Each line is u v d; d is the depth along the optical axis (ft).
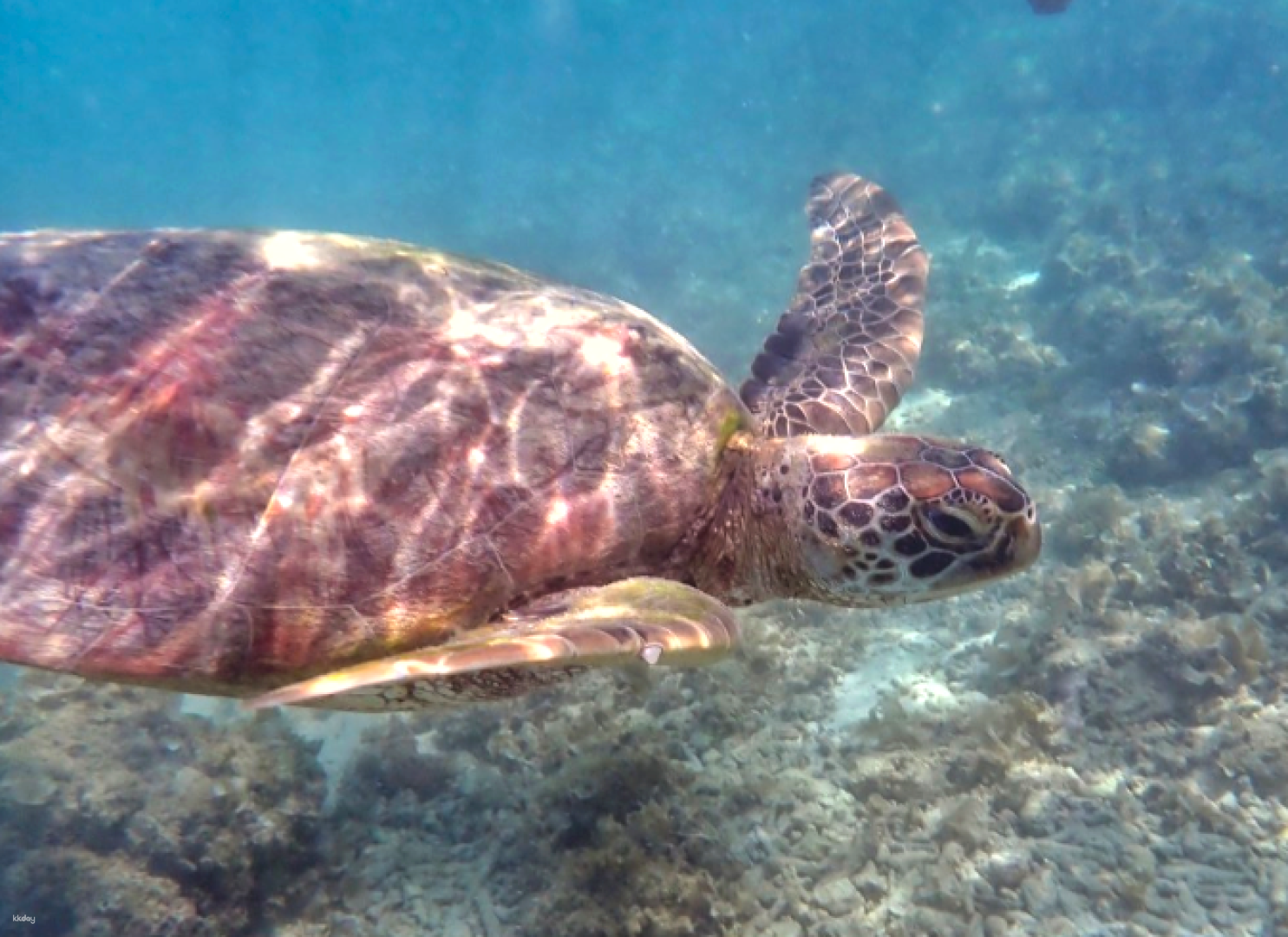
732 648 1.85
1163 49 13.64
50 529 1.75
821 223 3.54
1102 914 2.84
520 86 29.17
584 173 17.49
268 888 3.16
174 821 3.09
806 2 27.76
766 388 2.97
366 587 1.82
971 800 3.10
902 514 2.20
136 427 1.82
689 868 3.00
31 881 2.99
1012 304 7.84
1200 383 5.76
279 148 28.84
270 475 1.82
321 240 2.15
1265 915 2.78
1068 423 5.87
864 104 16.62
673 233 12.60
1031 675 3.56
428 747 3.74
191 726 3.55
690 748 3.49
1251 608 3.72
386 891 3.22
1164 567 3.99
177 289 1.96
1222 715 3.29
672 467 2.19
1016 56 16.07
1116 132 12.28
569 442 2.06
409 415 1.94
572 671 2.01
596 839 3.07
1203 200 9.20
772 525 2.35
